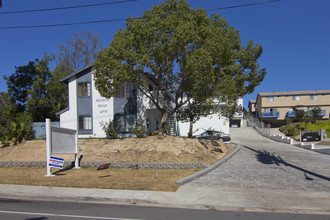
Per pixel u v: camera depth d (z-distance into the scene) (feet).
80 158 50.57
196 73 46.88
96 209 25.12
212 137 82.28
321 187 31.83
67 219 21.83
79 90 79.05
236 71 57.77
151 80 72.74
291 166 45.68
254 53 62.28
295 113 160.86
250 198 27.68
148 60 47.32
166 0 52.85
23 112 92.17
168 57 52.95
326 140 94.84
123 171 43.19
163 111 59.36
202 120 109.09
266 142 96.99
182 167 43.78
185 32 46.62
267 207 24.88
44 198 29.76
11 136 59.72
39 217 22.40
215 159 50.06
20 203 27.71
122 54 49.52
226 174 39.40
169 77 59.47
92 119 77.87
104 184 34.06
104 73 50.11
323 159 54.65
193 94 54.19
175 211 24.32
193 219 21.83
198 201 26.91
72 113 78.74
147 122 77.87
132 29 49.75
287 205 25.40
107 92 52.60
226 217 22.40
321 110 149.28
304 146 75.66
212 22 57.26
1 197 30.53
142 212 23.99
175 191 30.48
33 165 48.75
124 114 77.10
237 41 60.13
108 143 54.49
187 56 48.62
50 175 40.86
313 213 23.70
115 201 28.02
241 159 52.75
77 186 33.42
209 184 33.58
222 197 28.12
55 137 42.86
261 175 38.63
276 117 167.22
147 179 36.68
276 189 31.07
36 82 88.58
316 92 166.30
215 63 51.80
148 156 48.29
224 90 53.62
